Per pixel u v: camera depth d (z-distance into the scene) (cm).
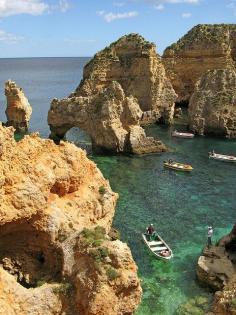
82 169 2970
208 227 4547
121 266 2114
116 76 11606
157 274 3675
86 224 2802
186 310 3147
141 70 10981
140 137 7894
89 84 11344
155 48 11056
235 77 9544
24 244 2577
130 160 7419
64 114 8238
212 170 6912
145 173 6675
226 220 4888
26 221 2455
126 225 4688
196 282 3556
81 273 2141
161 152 7981
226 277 3416
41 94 18175
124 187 5994
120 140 7756
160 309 3156
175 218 4925
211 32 12344
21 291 2038
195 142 8812
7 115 9581
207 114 9406
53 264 2511
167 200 5512
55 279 2377
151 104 10838
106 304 2033
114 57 11569
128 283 2100
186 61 12500
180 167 6825
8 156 2355
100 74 11431
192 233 4522
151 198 5572
